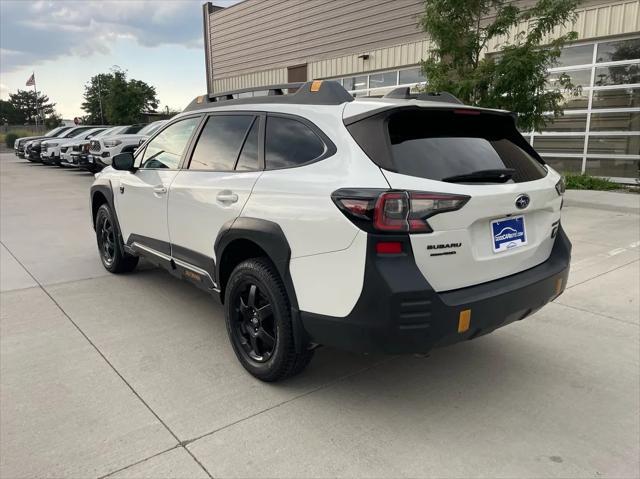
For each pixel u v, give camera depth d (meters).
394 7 14.57
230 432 2.70
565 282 3.25
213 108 3.88
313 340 2.86
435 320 2.50
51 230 7.84
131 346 3.73
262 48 19.61
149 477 2.35
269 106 3.34
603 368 3.45
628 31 10.39
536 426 2.79
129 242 4.87
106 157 14.20
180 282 5.24
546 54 8.17
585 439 2.68
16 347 3.69
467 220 2.60
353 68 16.09
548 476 2.39
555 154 12.34
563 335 3.98
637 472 2.42
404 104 2.75
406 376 3.34
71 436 2.65
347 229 2.53
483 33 9.15
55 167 20.45
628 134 11.01
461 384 3.25
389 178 2.51
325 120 2.93
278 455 2.52
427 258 2.51
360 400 3.04
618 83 10.95
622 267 5.69
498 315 2.74
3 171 18.41
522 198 2.88
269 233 2.93
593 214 8.71
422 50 13.96
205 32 22.78
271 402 3.00
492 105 8.48
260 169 3.22
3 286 5.07
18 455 2.49
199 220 3.62
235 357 3.57
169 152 4.25
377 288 2.45
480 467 2.45
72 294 4.85
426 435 2.71
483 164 2.88
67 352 3.62
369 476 2.38
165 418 2.82
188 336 3.91
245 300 3.29
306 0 17.34
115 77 27.36
